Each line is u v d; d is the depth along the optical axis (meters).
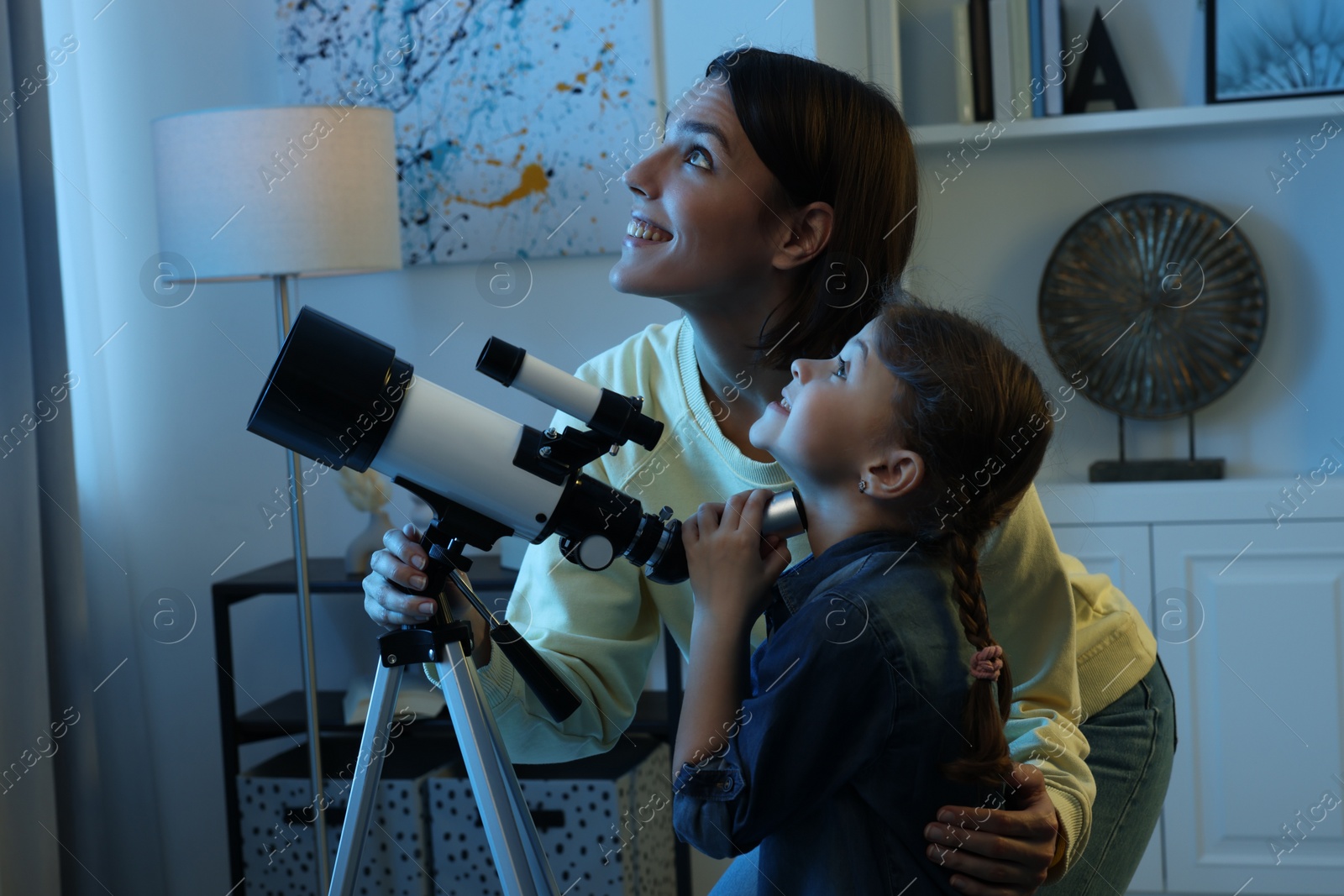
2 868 2.01
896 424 1.05
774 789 0.98
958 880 1.03
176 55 2.52
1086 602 1.40
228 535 2.59
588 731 1.35
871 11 2.46
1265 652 2.44
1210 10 2.55
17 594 2.03
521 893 1.05
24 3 2.07
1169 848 2.50
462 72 2.41
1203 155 2.67
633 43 2.33
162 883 2.62
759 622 1.29
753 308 1.23
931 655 1.00
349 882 1.08
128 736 2.56
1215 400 2.66
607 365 1.35
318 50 2.47
